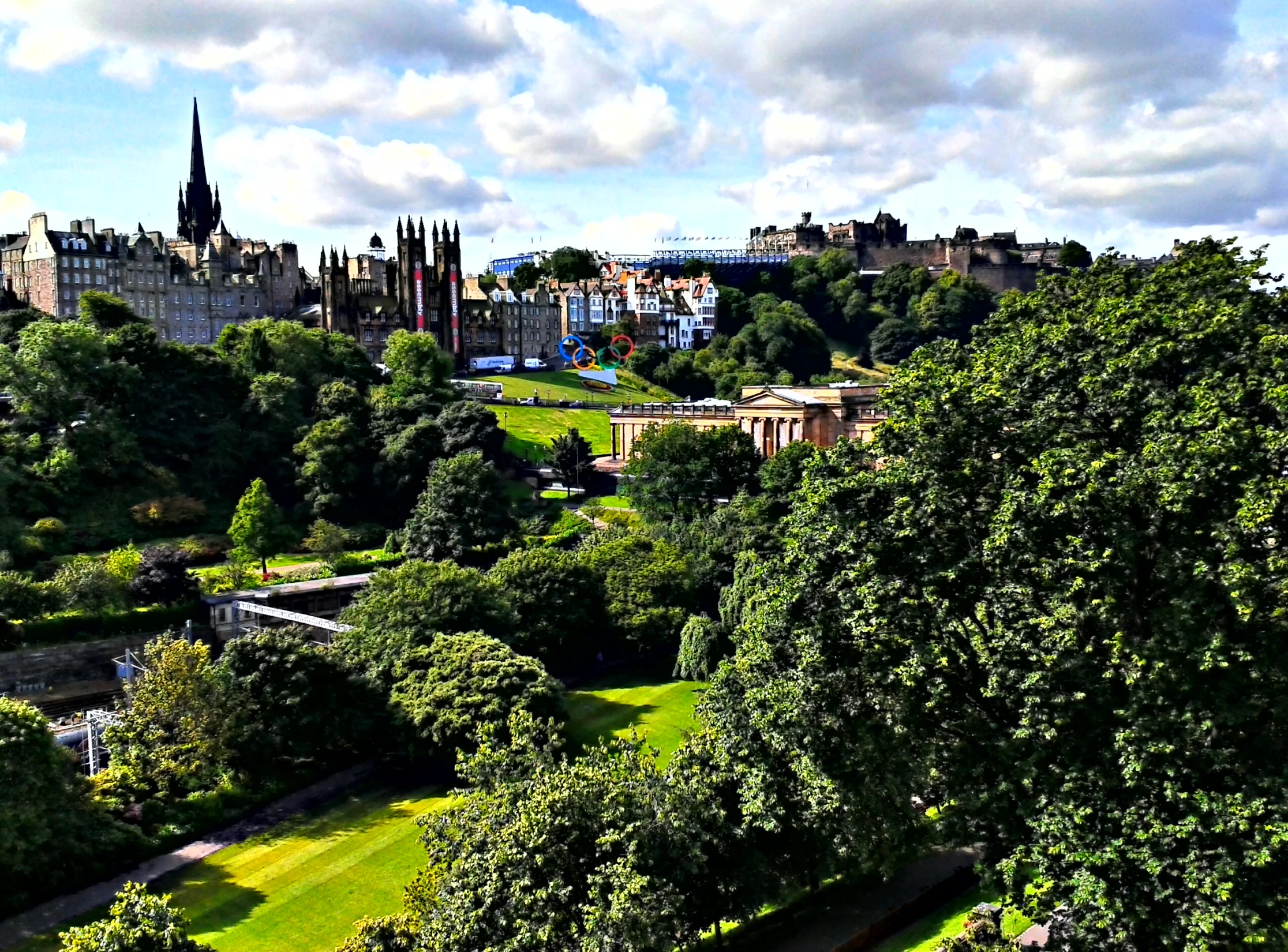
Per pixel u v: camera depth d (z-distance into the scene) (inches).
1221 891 1061.8
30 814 2007.9
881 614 1439.5
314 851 2305.6
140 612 3666.3
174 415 5305.1
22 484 4352.9
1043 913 1354.6
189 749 2546.8
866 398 6077.8
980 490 1491.1
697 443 5152.6
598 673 3786.9
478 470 4741.6
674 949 1571.1
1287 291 1537.9
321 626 3503.9
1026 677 1314.0
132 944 1277.1
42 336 4795.8
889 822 1612.9
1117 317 1508.4
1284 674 1226.6
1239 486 1243.8
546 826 1382.9
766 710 1605.6
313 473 5137.8
